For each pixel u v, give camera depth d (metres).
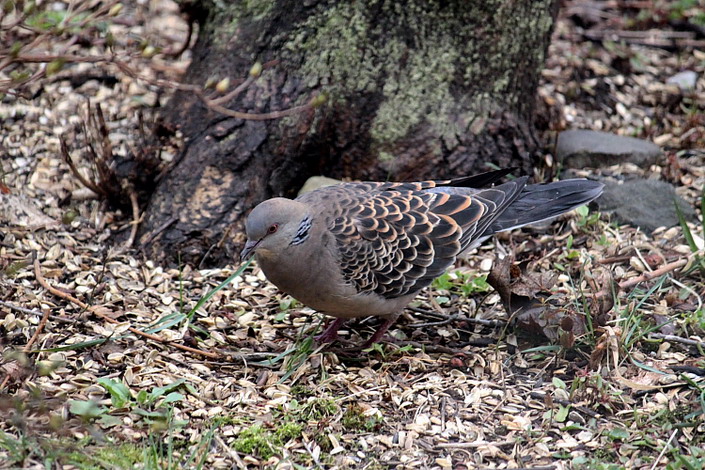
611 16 17.61
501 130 12.38
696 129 13.91
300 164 11.95
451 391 9.09
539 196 10.45
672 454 8.05
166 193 11.55
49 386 8.70
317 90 11.82
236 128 11.66
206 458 7.89
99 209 11.88
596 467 7.85
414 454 8.20
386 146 12.16
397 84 12.04
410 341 9.95
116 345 9.46
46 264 10.73
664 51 16.58
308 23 11.80
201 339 9.80
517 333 9.95
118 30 15.37
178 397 8.57
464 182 10.51
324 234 9.22
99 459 7.64
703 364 9.20
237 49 11.98
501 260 10.73
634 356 9.41
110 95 13.91
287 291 9.49
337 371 9.42
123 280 10.70
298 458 8.09
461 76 12.15
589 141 13.26
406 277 9.59
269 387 9.09
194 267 11.17
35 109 13.44
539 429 8.51
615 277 10.52
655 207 12.05
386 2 11.81
